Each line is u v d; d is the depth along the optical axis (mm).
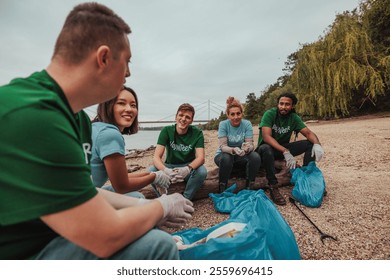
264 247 1332
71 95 903
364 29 18172
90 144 1395
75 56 883
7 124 695
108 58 915
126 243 892
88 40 880
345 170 4195
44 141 721
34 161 706
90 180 820
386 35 18609
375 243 1890
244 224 1518
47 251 871
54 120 752
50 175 724
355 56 16297
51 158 726
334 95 16062
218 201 2770
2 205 700
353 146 6035
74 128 899
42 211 720
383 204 2627
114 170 1746
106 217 817
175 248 1021
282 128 3537
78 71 895
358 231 2094
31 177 705
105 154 1703
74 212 756
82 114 1347
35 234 859
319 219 2379
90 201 788
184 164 3236
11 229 797
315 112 17844
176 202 1219
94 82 928
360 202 2734
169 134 3199
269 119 3463
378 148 5547
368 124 11234
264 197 1749
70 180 752
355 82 15430
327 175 3957
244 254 1296
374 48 17812
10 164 694
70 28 888
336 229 2154
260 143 3572
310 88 17453
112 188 1981
